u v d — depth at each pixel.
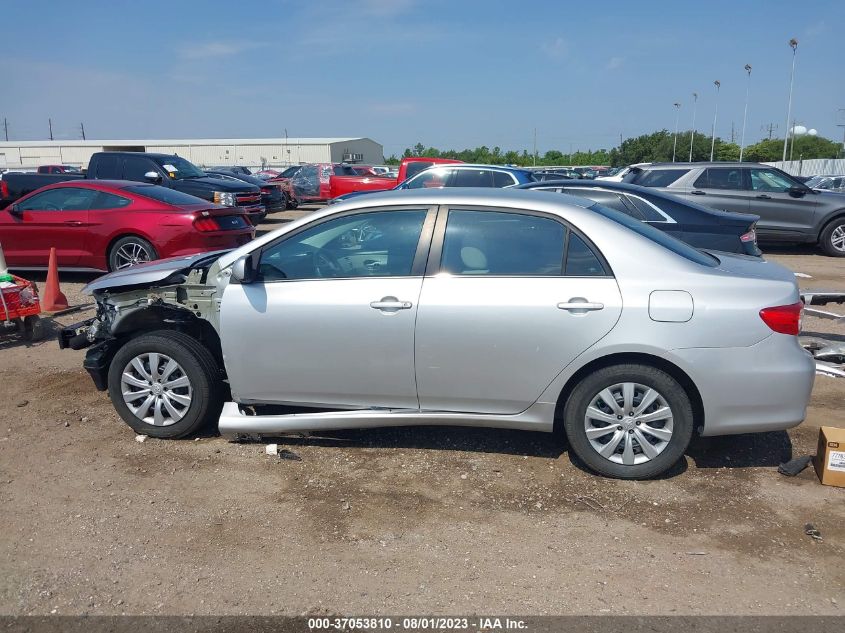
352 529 3.80
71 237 9.91
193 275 4.77
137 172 14.76
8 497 4.14
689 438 4.18
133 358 4.84
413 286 4.27
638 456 4.25
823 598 3.22
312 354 4.41
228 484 4.29
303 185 26.23
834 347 6.68
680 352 4.03
